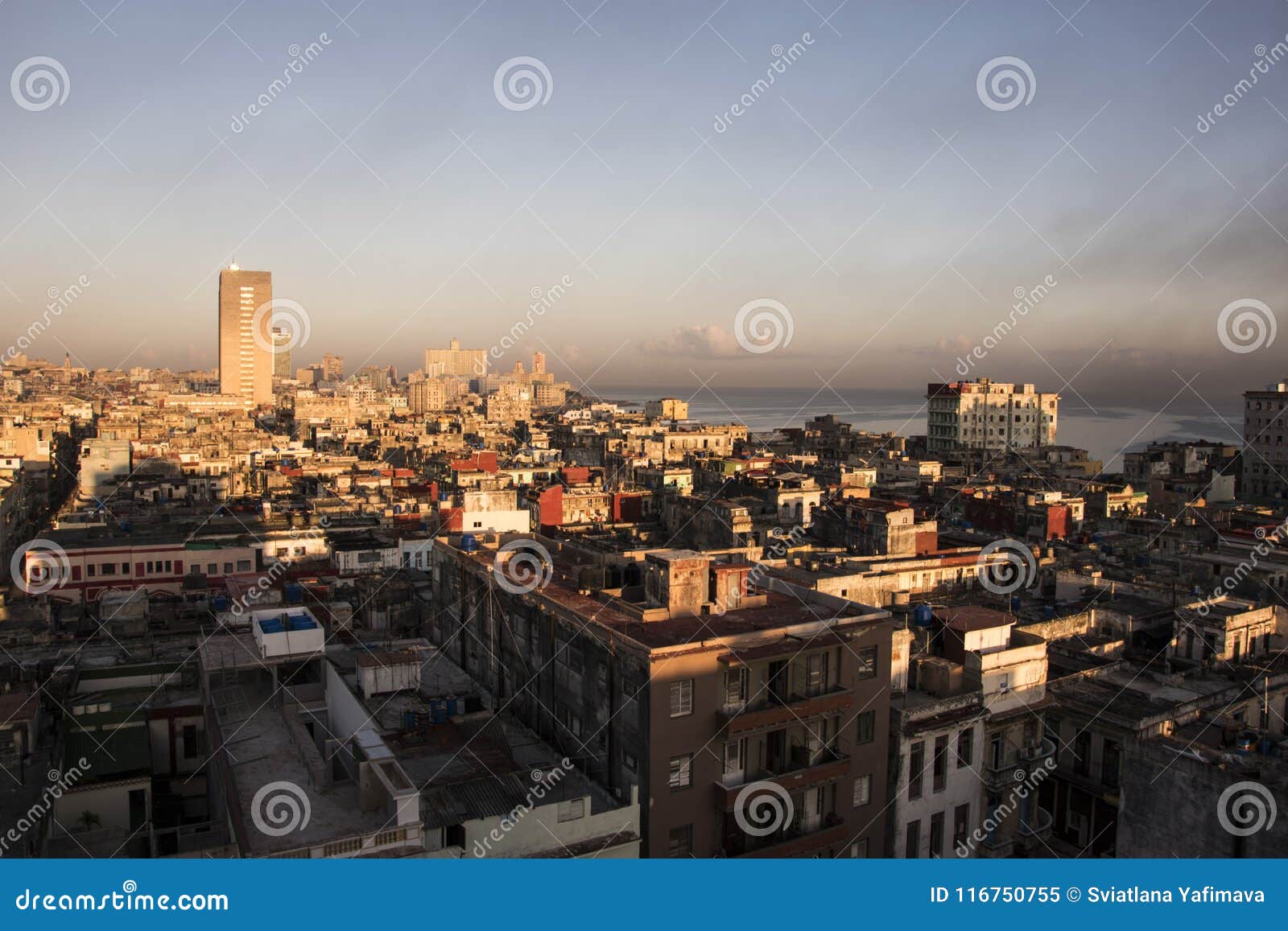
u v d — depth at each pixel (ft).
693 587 156.35
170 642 226.38
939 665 173.17
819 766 146.41
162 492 506.48
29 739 154.10
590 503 501.97
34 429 637.30
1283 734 198.39
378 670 159.22
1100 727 180.34
